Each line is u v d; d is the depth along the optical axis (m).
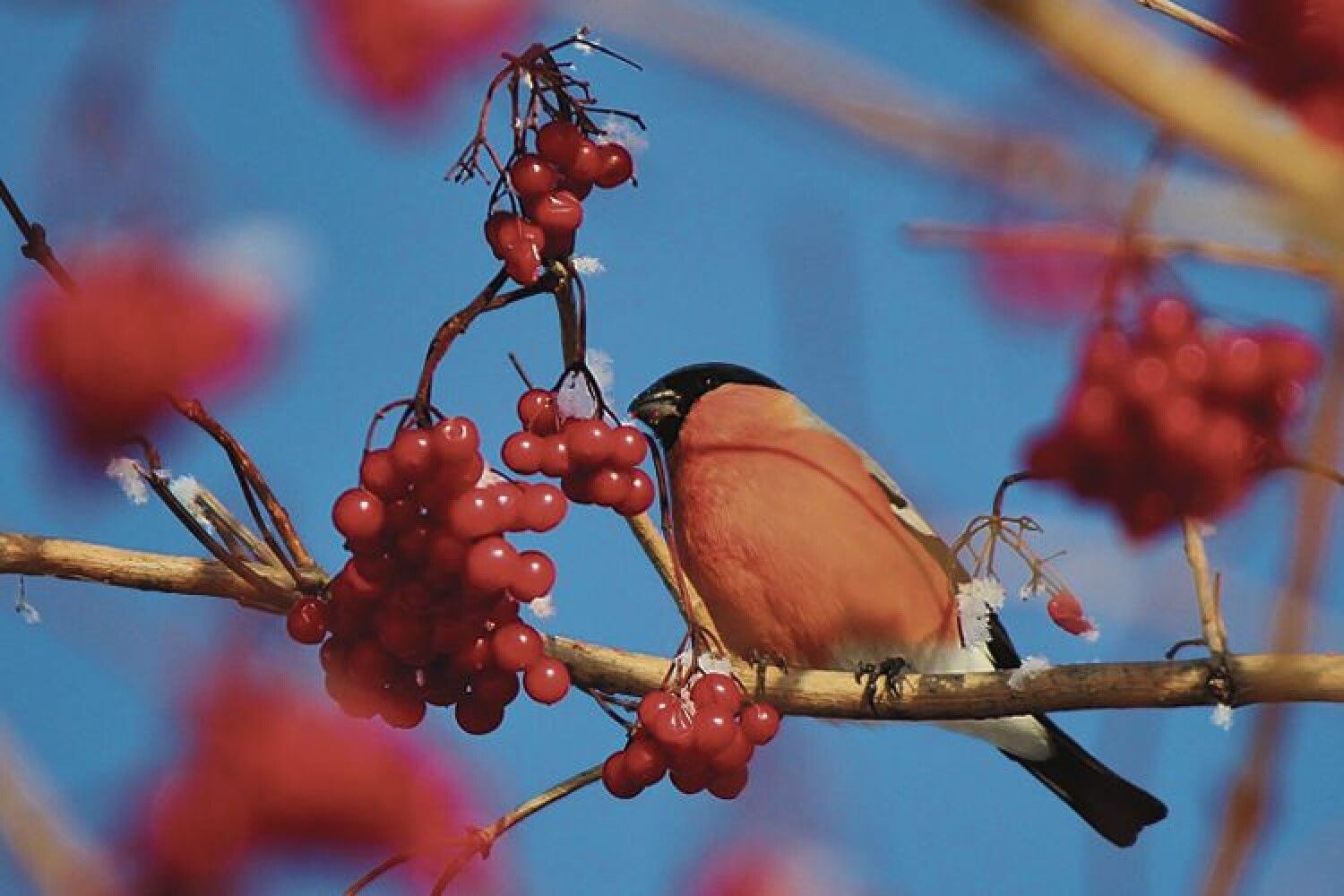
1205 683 3.44
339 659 3.38
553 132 3.38
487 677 3.38
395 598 3.37
